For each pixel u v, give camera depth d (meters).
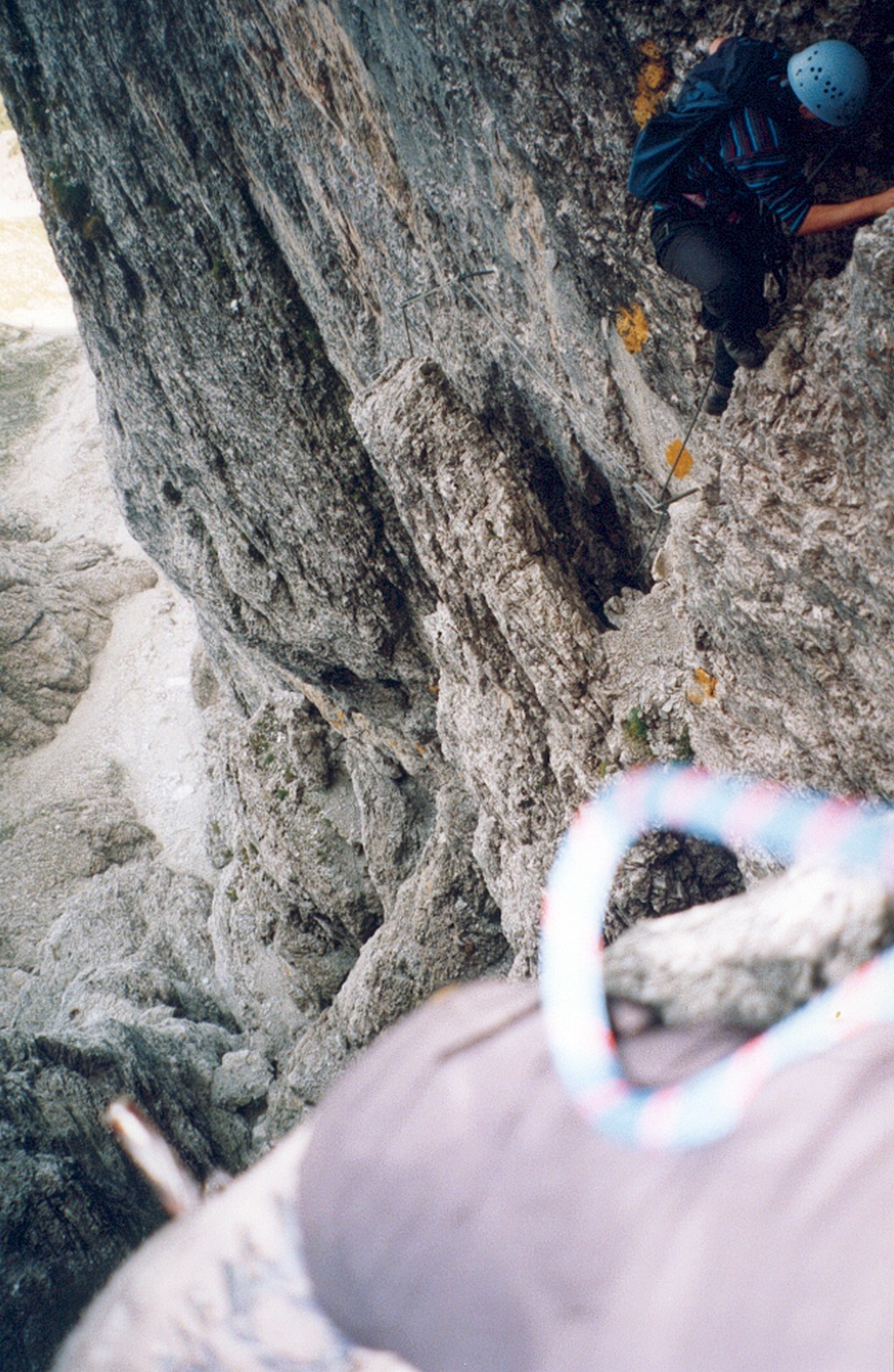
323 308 11.23
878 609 4.86
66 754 33.62
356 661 15.09
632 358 6.52
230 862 27.70
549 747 9.44
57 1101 16.23
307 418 12.71
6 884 30.16
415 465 8.80
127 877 29.16
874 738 5.37
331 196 9.34
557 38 4.95
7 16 11.48
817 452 4.75
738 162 3.85
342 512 13.44
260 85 8.97
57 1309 13.15
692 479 7.07
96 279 13.09
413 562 13.78
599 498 9.10
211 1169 17.70
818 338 4.38
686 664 7.34
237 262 11.80
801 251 4.40
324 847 18.55
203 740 32.41
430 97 6.46
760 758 6.28
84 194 12.56
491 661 9.38
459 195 7.18
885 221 3.75
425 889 15.20
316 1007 20.72
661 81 4.70
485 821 11.05
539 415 8.84
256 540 14.58
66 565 37.72
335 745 18.80
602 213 5.73
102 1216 14.55
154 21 9.61
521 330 7.91
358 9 6.47
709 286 4.18
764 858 6.30
